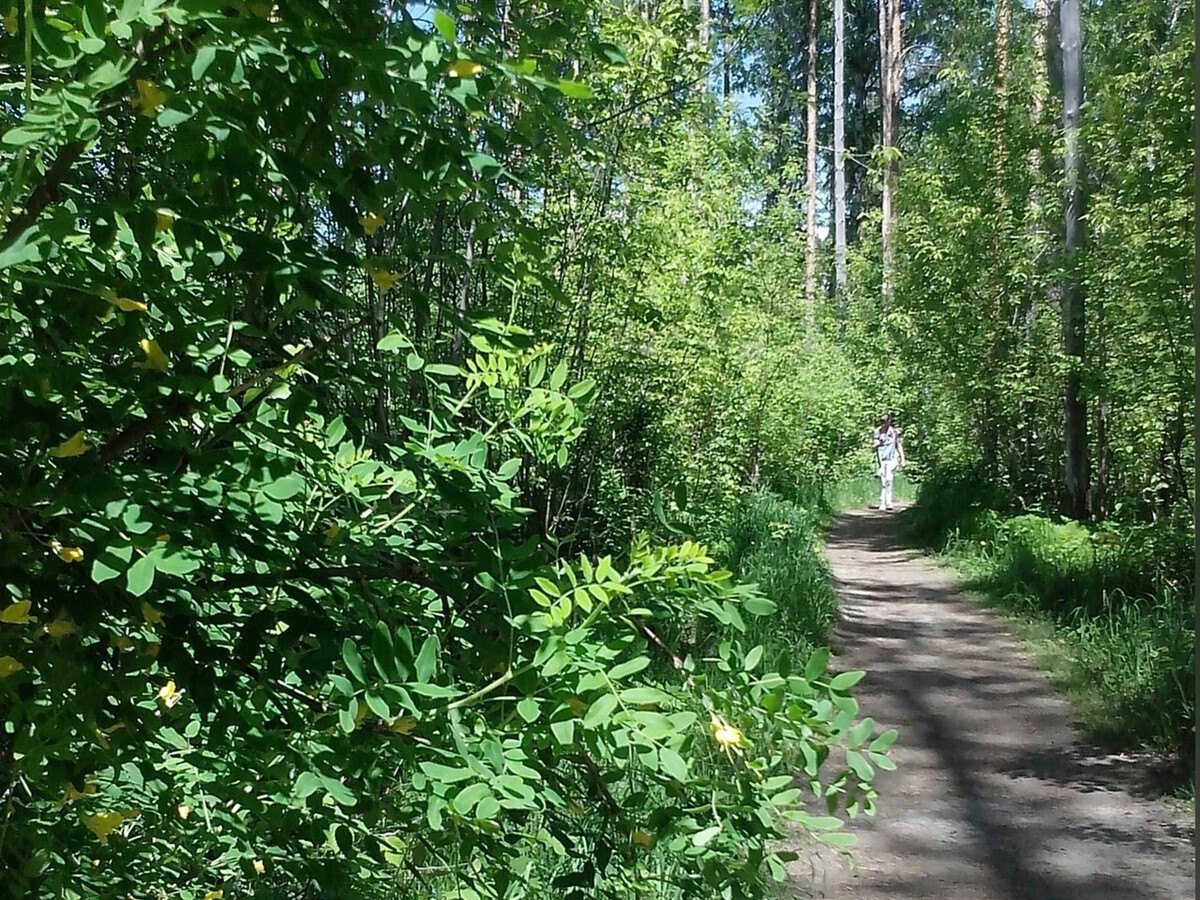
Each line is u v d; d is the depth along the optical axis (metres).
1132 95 9.57
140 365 1.40
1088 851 4.64
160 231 1.37
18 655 1.32
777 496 14.16
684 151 8.05
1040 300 14.04
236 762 1.72
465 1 1.67
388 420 2.61
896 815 5.08
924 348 17.28
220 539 1.42
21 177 1.09
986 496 15.88
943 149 15.73
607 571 1.62
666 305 7.75
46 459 1.33
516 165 3.05
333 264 1.40
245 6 1.25
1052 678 7.51
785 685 1.64
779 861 1.79
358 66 1.34
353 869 1.94
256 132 1.33
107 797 1.88
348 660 1.41
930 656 8.33
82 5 1.13
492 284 3.78
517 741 1.54
